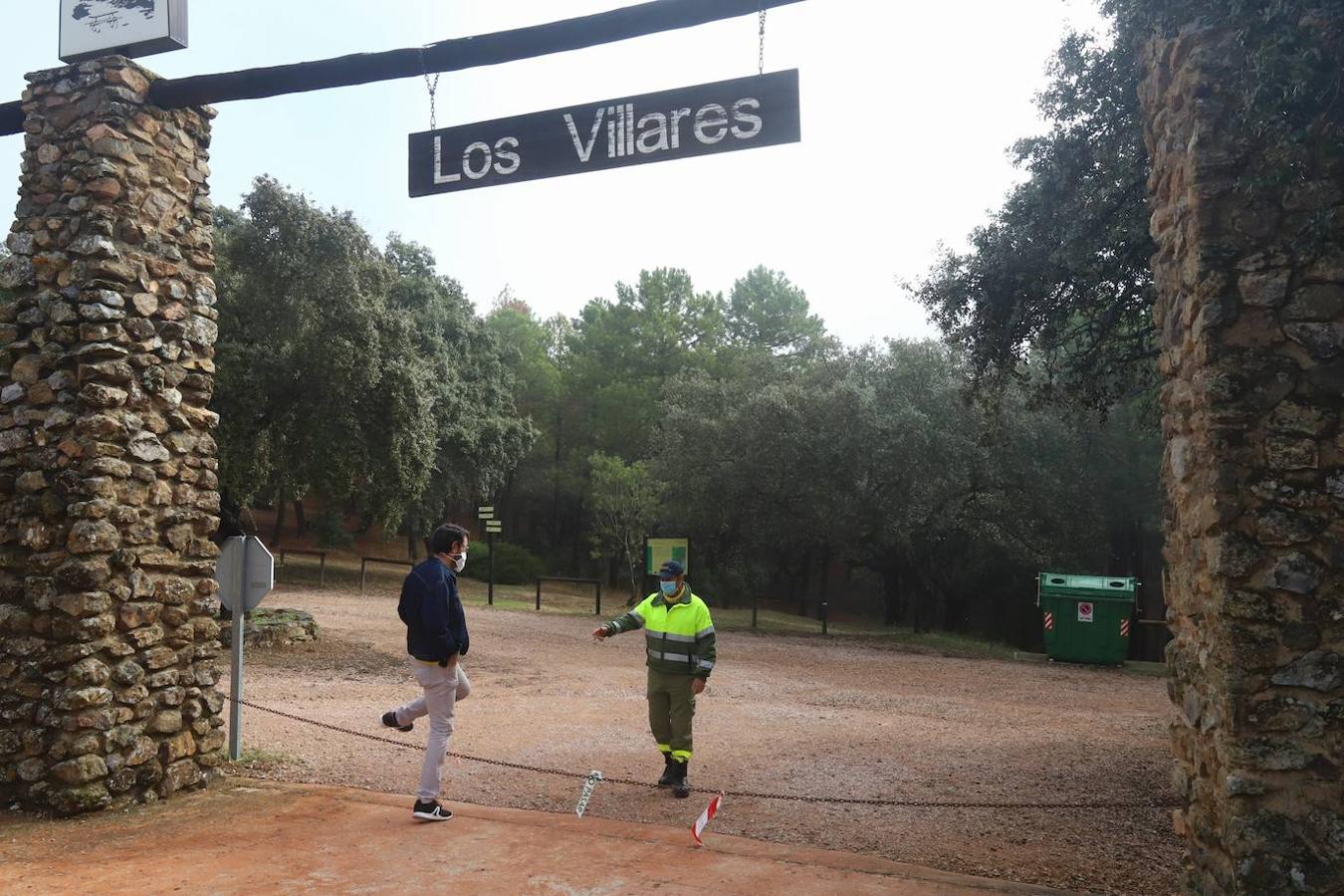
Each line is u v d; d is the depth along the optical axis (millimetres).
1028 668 18578
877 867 5023
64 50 6754
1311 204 3926
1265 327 3941
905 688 14992
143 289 6598
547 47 5953
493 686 12961
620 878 4766
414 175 6371
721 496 26156
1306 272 3912
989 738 9750
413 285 31062
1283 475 3850
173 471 6730
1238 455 3906
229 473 20609
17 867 4895
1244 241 4012
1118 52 8750
